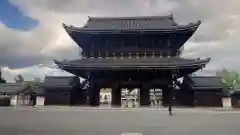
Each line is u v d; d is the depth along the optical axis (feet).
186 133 60.64
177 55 178.91
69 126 73.77
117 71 172.14
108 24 199.11
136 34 175.11
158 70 167.02
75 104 181.06
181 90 176.45
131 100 250.16
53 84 179.42
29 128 68.59
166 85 174.09
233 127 73.36
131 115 121.19
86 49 184.85
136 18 205.46
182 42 179.52
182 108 161.38
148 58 178.19
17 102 300.20
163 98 174.50
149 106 172.45
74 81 180.75
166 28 171.53
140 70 168.04
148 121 91.09
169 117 110.63
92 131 63.36
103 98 330.95
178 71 166.81
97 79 177.06
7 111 150.82
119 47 181.47
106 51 182.19
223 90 172.65
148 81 175.11
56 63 170.30
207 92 169.78
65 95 176.04
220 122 88.48
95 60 180.04
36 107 169.07
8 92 301.84
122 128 69.67
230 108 160.86
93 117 107.96
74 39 183.01
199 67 162.71
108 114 126.93
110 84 176.35
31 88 323.16
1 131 62.34
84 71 173.47
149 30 172.35
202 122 88.43
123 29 173.37
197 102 168.35
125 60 177.88
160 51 179.11
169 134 58.95
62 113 133.28
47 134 57.67
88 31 175.01
